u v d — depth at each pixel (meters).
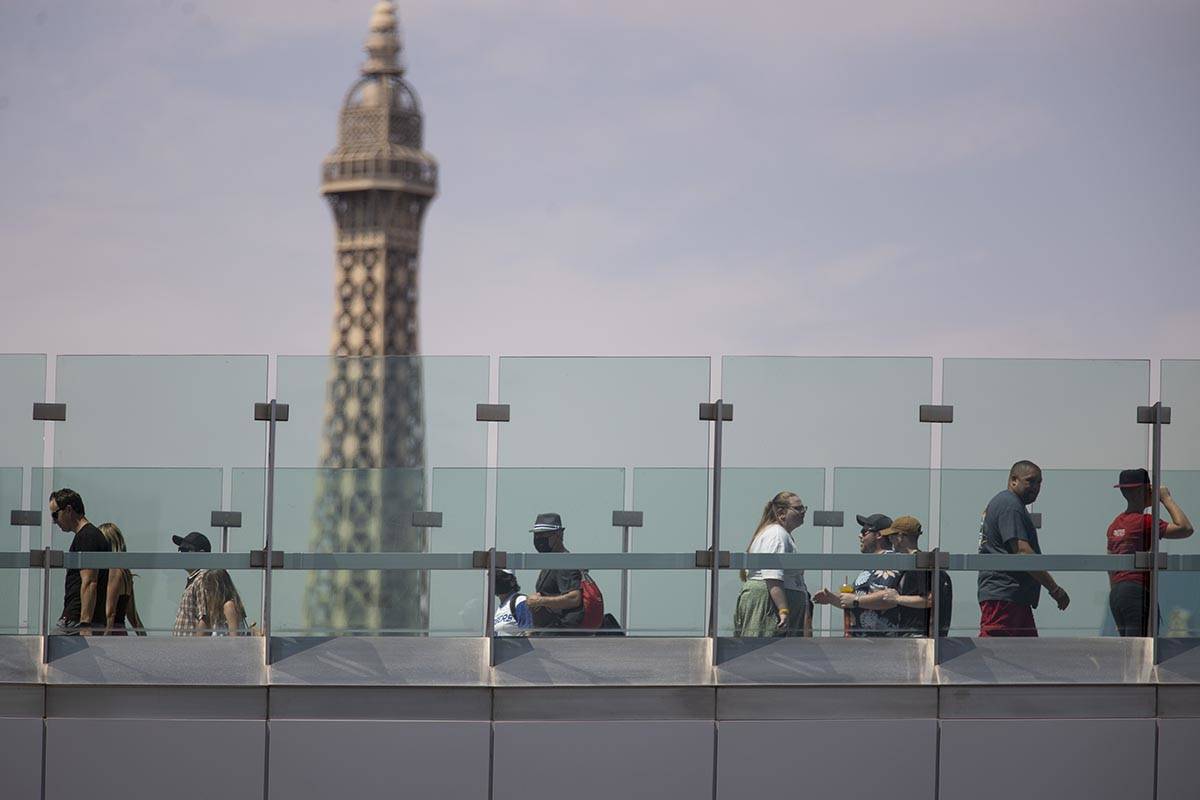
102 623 37.88
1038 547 38.16
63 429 37.75
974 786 38.19
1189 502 38.12
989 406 38.00
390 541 37.81
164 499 37.84
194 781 37.84
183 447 37.84
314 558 37.84
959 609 38.09
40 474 37.78
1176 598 38.25
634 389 37.84
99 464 37.81
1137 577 38.25
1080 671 38.25
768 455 37.81
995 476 38.03
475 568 37.81
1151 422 38.19
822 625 38.03
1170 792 38.25
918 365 37.97
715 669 37.88
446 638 38.00
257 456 37.84
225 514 37.84
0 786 37.72
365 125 194.12
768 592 37.91
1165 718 38.25
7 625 37.84
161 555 37.84
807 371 37.84
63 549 37.81
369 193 193.00
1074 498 38.12
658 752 38.00
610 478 37.81
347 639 37.91
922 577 38.16
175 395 37.84
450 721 37.97
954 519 38.00
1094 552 38.19
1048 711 38.28
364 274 194.12
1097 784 38.25
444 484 37.75
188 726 37.91
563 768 38.03
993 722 38.19
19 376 37.78
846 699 38.19
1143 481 38.16
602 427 37.81
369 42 194.88
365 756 37.97
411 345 192.75
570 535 37.81
